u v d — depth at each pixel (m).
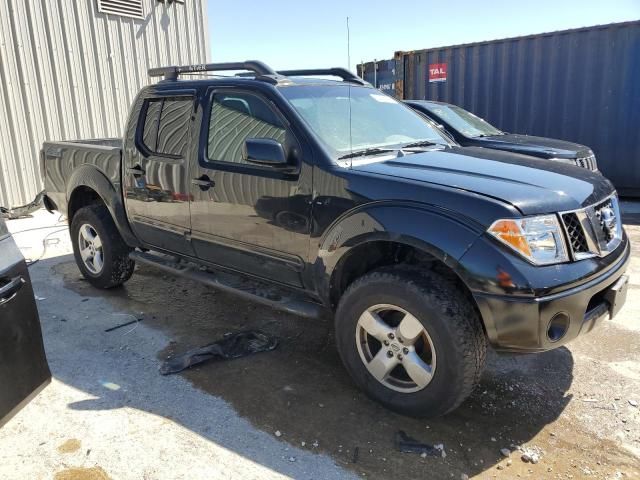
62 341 4.06
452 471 2.65
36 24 8.69
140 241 4.65
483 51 10.70
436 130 4.37
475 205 2.69
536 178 3.03
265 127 3.53
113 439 2.87
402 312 2.92
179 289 5.20
